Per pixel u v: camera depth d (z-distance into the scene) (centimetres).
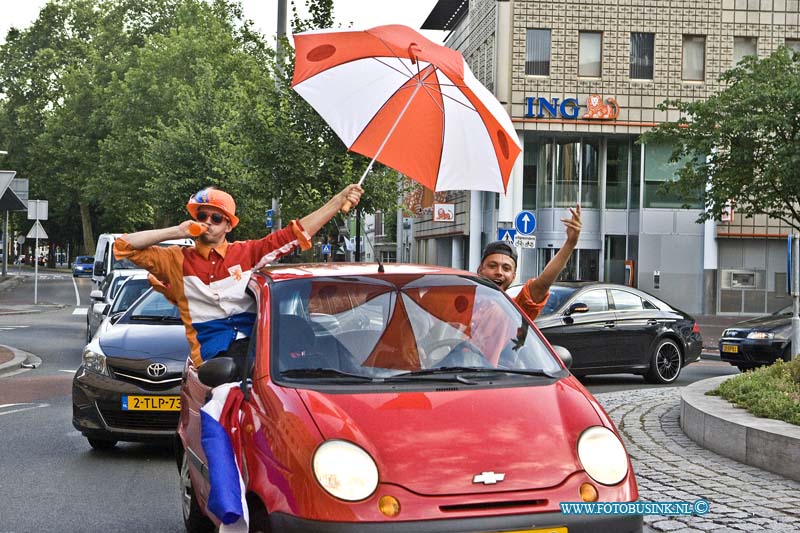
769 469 806
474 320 552
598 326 1612
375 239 8019
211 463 481
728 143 2808
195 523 628
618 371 1636
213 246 577
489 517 412
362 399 467
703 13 4025
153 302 1118
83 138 7025
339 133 618
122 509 736
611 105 4006
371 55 632
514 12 4003
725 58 4038
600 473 441
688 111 2845
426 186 629
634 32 4028
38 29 8256
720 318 3891
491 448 438
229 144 2864
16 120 8206
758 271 4109
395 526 405
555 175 4116
